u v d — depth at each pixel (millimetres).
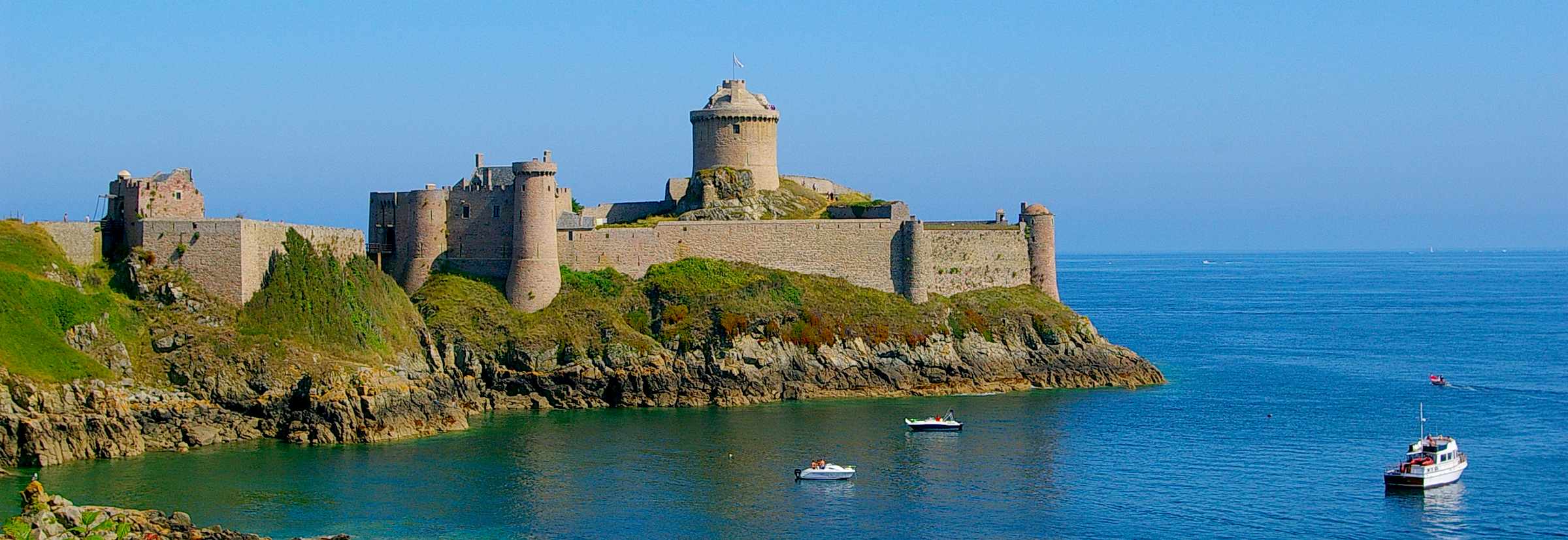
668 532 199500
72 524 184750
